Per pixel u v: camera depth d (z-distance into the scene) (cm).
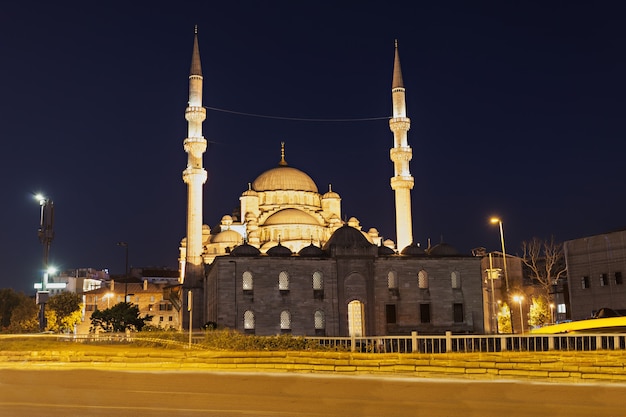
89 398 2547
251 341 4062
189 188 10231
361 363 3155
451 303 8856
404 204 10662
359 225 12169
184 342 4572
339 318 8506
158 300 14525
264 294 8369
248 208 11625
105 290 14550
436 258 8962
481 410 2258
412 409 2280
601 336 3098
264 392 2652
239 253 8588
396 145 11006
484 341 3844
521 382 2797
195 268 10000
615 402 2364
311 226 10825
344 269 8662
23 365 3653
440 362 3044
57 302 13138
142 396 2583
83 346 4491
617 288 7600
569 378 2809
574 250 8275
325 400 2461
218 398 2520
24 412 2261
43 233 5716
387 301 8706
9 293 13538
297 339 4069
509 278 11494
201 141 10319
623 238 7600
